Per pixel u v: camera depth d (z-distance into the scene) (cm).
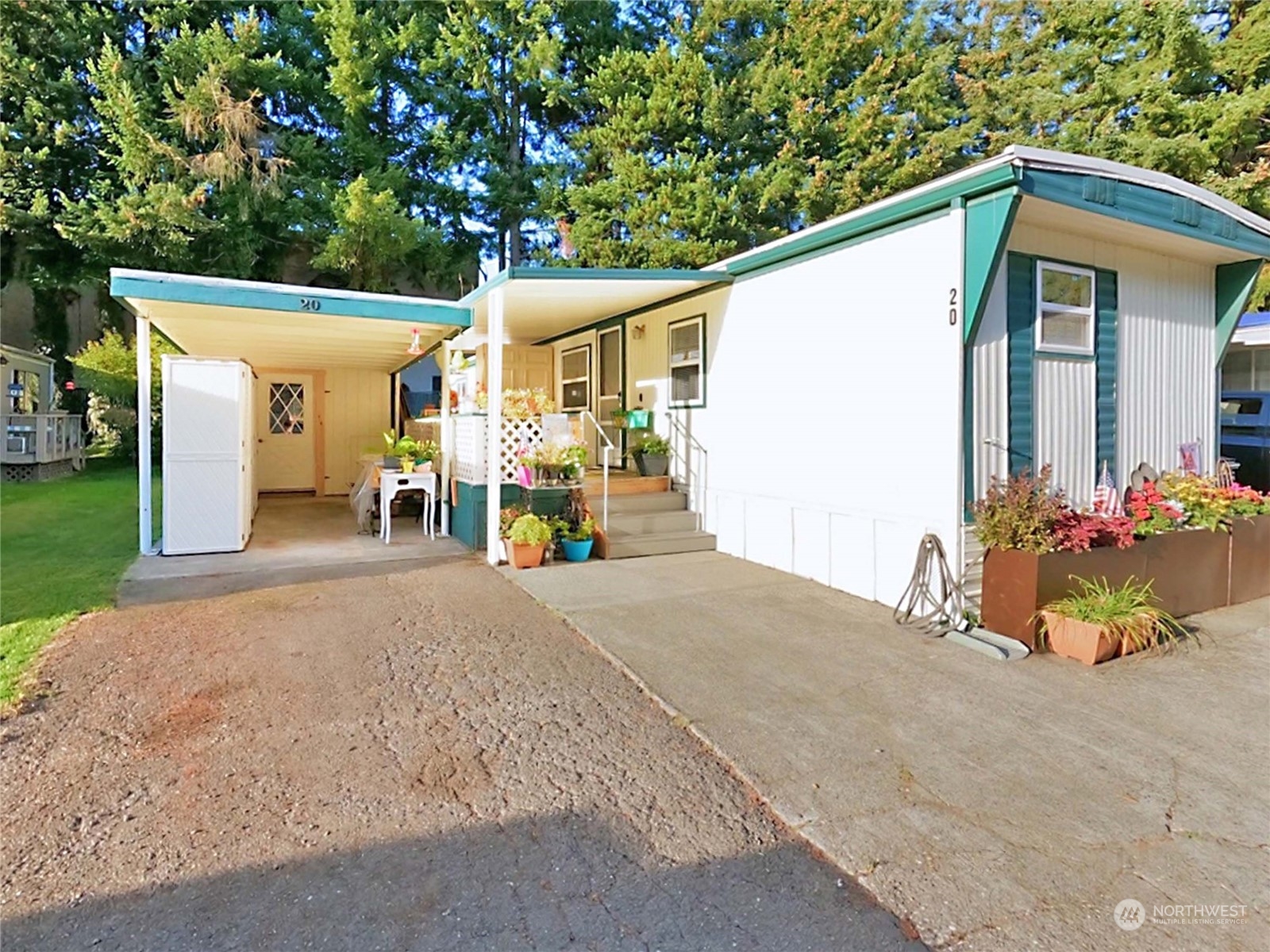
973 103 1484
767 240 1478
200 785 284
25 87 1303
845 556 599
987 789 285
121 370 1504
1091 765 304
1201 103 1248
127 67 1332
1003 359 523
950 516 503
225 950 199
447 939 204
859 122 1430
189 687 380
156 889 223
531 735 332
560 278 676
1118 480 598
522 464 734
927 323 516
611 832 256
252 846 245
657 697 375
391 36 1556
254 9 1454
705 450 791
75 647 437
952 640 468
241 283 669
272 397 1296
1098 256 580
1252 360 925
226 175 1332
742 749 318
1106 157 1262
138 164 1273
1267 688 388
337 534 861
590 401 1042
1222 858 240
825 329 615
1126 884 228
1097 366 583
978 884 228
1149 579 501
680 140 1516
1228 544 552
